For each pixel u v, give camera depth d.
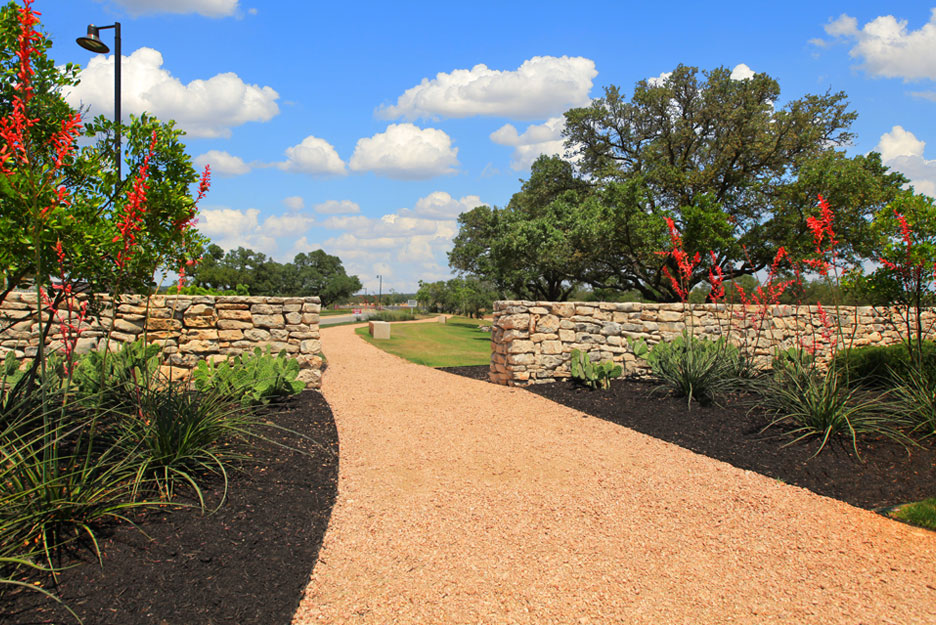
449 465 5.48
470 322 43.31
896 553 3.81
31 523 3.12
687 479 5.15
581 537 3.97
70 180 4.16
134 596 2.81
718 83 24.59
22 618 2.58
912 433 5.94
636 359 9.72
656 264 22.28
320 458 5.21
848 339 11.29
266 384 6.40
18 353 7.27
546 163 32.00
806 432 6.11
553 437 6.52
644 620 3.00
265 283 74.38
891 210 6.98
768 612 3.11
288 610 2.92
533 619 2.98
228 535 3.51
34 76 3.95
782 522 4.29
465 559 3.60
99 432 4.45
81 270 4.02
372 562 3.50
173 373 7.70
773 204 21.58
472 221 42.50
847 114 23.66
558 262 24.44
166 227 4.39
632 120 27.78
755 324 10.41
